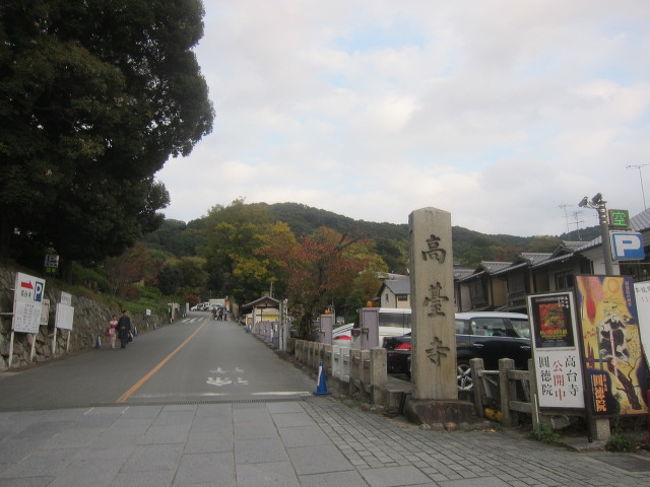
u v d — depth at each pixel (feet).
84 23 53.36
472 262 177.06
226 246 210.18
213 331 140.05
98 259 77.20
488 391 26.91
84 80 48.34
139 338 103.30
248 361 58.85
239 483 16.05
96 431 22.98
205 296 335.67
